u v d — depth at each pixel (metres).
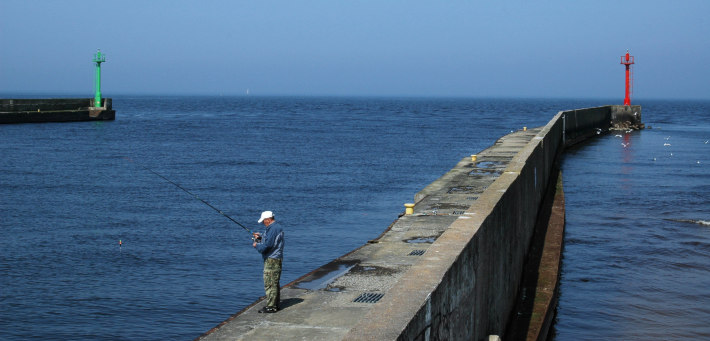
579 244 19.14
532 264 15.45
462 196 18.52
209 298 15.08
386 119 103.56
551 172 29.88
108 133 62.84
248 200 26.69
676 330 12.65
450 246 7.86
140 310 14.34
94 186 29.95
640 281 15.72
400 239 13.28
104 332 13.16
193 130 69.88
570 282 15.59
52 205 25.28
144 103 197.12
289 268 17.22
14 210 24.22
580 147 48.09
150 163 39.03
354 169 37.06
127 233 20.89
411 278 6.74
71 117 79.88
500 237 10.59
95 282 16.05
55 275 16.56
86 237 20.30
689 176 33.72
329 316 8.90
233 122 88.44
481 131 73.56
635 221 22.42
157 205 25.52
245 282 16.20
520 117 117.94
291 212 24.30
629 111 70.56
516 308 12.55
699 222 22.17
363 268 11.17
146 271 16.97
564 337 12.28
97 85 85.44
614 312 13.62
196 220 22.94
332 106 188.75
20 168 35.88
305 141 56.69
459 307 7.62
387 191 29.45
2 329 13.23
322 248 19.27
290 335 8.25
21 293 15.22
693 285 15.42
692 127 81.50
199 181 31.84
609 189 29.20
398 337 5.38
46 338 12.88
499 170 24.48
